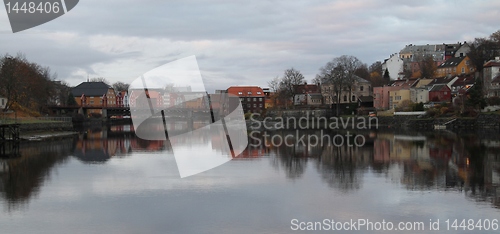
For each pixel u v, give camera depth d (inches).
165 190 1721.2
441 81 6697.8
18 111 5541.3
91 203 1540.4
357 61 7111.2
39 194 1674.5
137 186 1796.3
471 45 7775.6
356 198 1582.2
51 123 4862.2
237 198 1594.5
